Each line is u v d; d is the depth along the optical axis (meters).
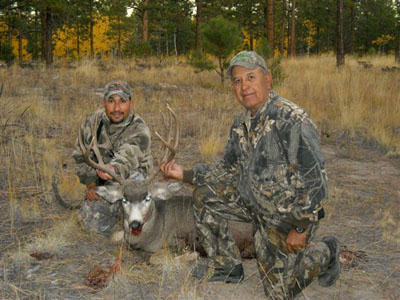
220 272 4.01
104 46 54.56
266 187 3.45
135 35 56.94
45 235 4.80
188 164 7.43
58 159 7.26
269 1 23.14
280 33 48.38
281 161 3.38
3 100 10.77
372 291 3.85
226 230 4.00
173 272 4.14
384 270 4.19
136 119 4.87
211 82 17.11
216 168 3.94
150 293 3.79
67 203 5.67
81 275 4.06
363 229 5.09
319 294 3.81
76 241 4.73
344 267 4.21
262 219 3.56
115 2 40.97
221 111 11.97
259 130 3.46
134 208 3.98
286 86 14.66
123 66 20.34
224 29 15.27
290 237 3.40
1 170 6.61
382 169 7.47
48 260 4.29
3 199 5.70
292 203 3.39
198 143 8.76
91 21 44.75
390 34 65.00
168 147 4.01
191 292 3.74
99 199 4.89
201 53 16.47
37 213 5.32
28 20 34.75
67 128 9.34
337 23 22.31
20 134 8.49
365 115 10.81
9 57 26.48
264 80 3.49
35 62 21.56
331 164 7.71
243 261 4.45
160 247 4.45
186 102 12.98
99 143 4.81
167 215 4.52
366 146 8.89
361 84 13.91
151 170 4.93
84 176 4.91
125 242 4.36
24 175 6.40
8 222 5.09
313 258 3.56
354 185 6.62
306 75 17.48
